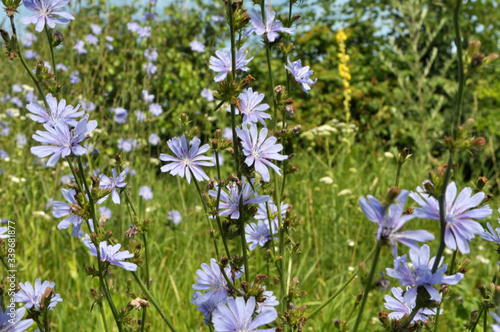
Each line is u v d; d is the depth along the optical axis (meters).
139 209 3.83
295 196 4.62
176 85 6.49
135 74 4.75
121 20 5.48
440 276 0.98
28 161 4.59
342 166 5.67
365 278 1.02
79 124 1.18
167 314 2.80
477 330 2.37
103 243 1.40
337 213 4.24
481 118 6.84
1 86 4.88
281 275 1.52
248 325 1.04
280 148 1.33
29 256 3.44
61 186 3.74
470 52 0.92
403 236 0.90
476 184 1.40
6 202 3.74
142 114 4.67
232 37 1.25
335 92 8.55
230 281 1.37
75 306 2.98
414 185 4.79
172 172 1.35
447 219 0.98
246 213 1.34
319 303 3.04
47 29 1.41
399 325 1.07
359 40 10.02
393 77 9.02
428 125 5.99
